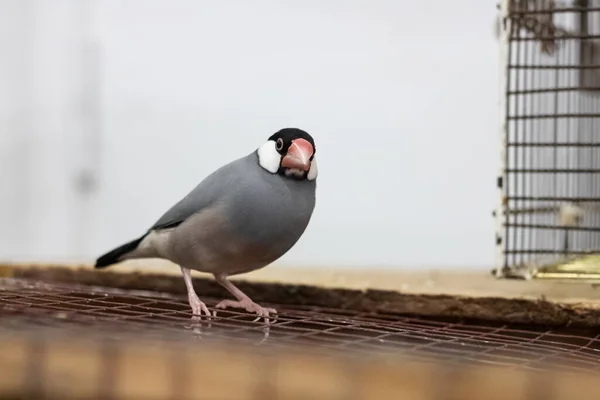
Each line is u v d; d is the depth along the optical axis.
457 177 3.75
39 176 3.97
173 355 1.08
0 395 1.11
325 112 3.81
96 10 3.89
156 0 3.86
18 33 3.92
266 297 2.28
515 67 2.31
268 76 3.83
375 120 3.78
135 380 1.08
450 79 3.68
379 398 1.02
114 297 2.11
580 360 1.45
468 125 3.70
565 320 1.90
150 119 3.91
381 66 3.74
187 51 3.87
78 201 3.97
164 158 3.92
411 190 3.79
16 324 1.38
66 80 3.92
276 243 1.90
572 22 2.82
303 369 1.04
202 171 3.90
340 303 2.19
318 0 3.76
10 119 3.95
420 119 3.75
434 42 3.68
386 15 3.71
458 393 1.02
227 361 1.06
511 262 2.78
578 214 2.81
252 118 3.87
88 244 3.97
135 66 3.90
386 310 2.12
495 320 1.98
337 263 3.85
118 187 3.95
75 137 3.95
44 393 1.11
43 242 3.98
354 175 3.82
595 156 3.17
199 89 3.88
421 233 3.81
